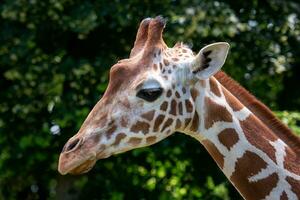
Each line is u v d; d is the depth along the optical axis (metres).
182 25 15.54
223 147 7.98
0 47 16.09
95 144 7.63
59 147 16.97
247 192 7.98
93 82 16.30
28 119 16.69
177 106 7.86
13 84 16.73
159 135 7.84
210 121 7.98
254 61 16.61
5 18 16.25
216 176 16.64
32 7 15.91
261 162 7.93
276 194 7.89
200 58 7.86
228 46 7.80
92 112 7.79
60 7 15.97
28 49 15.95
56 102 16.20
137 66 7.86
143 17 15.82
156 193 17.02
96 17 15.85
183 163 16.77
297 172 7.95
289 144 8.13
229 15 15.80
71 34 16.73
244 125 8.00
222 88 8.10
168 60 7.94
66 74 16.03
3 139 16.80
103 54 16.41
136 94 7.73
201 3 15.77
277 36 16.91
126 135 7.71
